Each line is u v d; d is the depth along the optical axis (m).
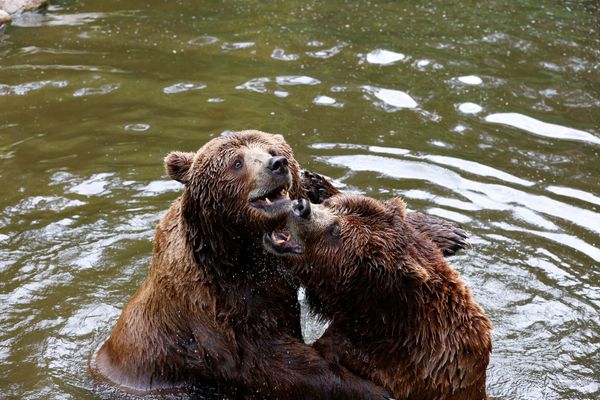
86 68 17.66
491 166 14.23
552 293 11.57
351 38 19.22
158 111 15.97
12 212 13.09
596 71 17.75
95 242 12.52
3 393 9.92
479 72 17.61
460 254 12.23
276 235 9.50
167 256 9.91
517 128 15.51
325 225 9.03
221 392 9.89
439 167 14.10
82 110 16.02
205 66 17.83
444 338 8.94
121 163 14.31
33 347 10.70
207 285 9.59
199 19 20.31
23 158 14.48
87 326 11.09
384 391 9.16
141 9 20.91
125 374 10.19
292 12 20.78
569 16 20.64
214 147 9.62
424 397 9.05
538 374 10.27
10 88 16.77
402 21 20.25
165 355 9.98
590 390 10.02
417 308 8.98
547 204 13.27
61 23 19.97
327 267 9.11
